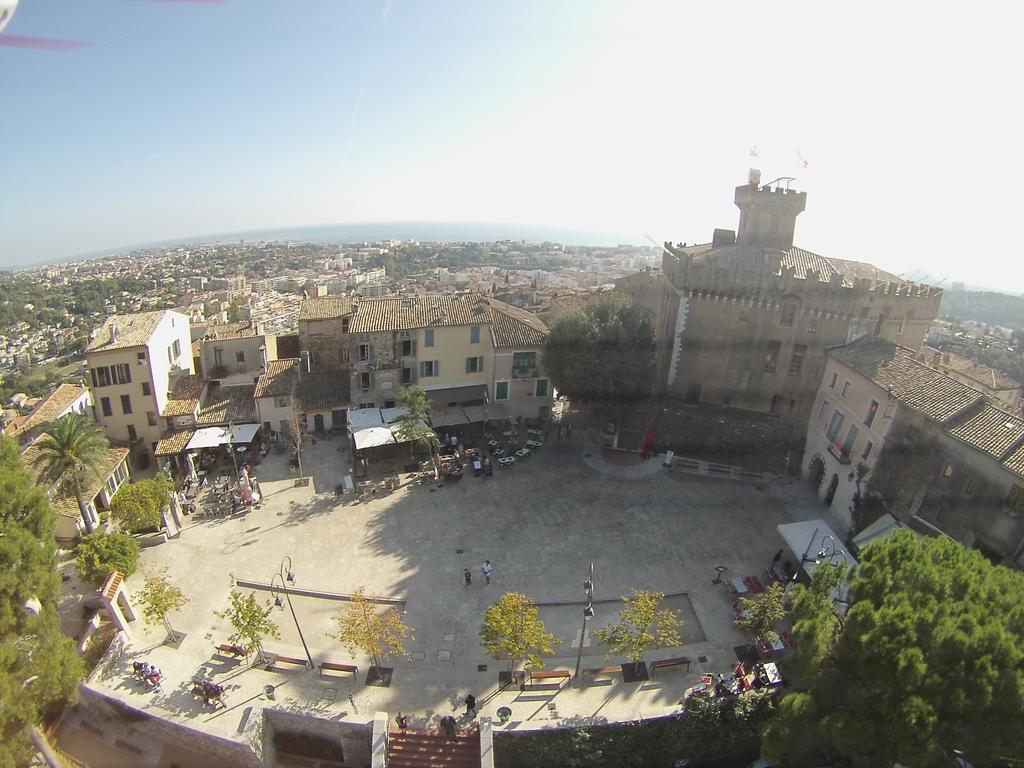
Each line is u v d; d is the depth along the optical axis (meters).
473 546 39.88
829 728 19.97
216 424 53.22
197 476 48.16
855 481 40.91
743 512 44.38
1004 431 31.39
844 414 44.06
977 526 31.69
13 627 25.00
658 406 53.91
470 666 30.47
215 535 40.91
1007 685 18.11
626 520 43.06
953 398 34.91
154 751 28.34
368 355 55.03
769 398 52.03
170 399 53.28
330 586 35.94
